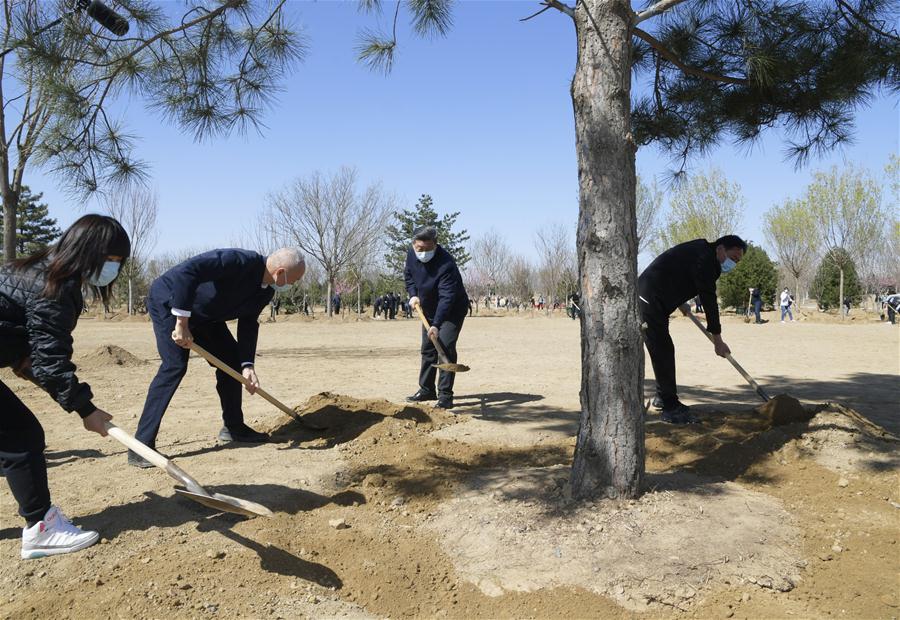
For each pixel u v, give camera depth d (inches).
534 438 206.5
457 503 150.2
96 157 234.7
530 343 685.9
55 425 234.2
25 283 119.0
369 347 642.8
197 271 171.3
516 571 120.0
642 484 139.3
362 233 1347.2
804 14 219.3
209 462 179.8
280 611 111.3
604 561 119.0
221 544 129.3
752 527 130.8
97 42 210.2
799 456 168.6
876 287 1817.2
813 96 229.1
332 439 205.8
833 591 114.6
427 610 113.7
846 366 436.8
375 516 148.0
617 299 135.0
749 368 424.2
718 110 255.9
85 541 126.9
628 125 136.8
